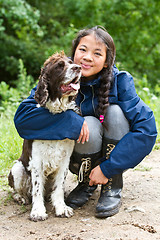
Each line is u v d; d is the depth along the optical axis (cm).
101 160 306
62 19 1340
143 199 316
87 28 310
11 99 755
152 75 1252
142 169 392
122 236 245
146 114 297
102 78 295
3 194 353
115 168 284
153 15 1232
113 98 300
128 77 305
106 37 295
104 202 293
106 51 297
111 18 1178
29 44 1245
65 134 281
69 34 1036
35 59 1229
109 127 296
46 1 1330
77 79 279
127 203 310
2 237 258
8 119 629
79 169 319
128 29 1214
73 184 368
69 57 315
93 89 304
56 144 297
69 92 276
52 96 280
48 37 1310
